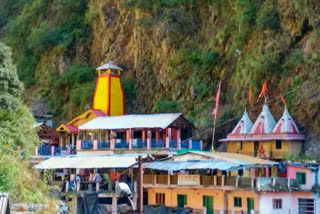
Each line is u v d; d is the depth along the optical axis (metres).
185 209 72.94
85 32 129.88
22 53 137.12
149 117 86.62
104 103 102.38
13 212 49.66
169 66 105.00
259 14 93.25
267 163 71.50
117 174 80.06
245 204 69.44
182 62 103.44
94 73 123.25
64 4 135.62
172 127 83.94
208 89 98.44
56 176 87.19
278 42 88.06
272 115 83.12
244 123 82.94
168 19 107.56
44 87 127.94
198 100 99.00
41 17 142.75
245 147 82.31
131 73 115.06
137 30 112.81
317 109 79.06
